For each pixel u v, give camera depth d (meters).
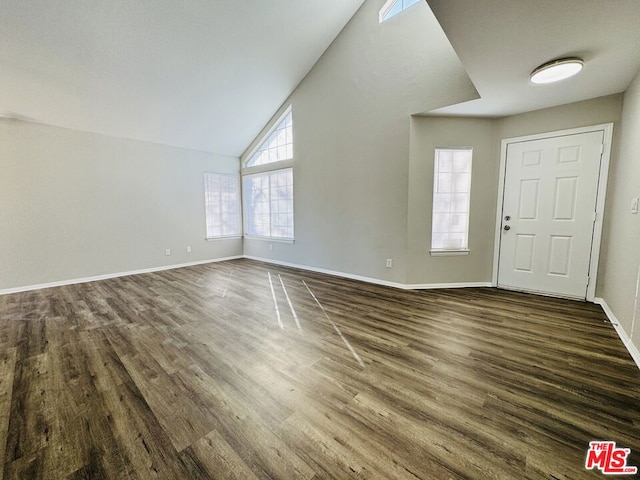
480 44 1.96
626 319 2.22
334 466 1.15
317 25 3.88
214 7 3.14
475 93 3.00
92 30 2.88
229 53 3.74
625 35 1.83
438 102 3.25
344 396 1.60
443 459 1.18
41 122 3.81
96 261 4.38
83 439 1.31
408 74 3.46
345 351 2.11
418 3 3.31
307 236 5.00
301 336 2.37
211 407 1.52
